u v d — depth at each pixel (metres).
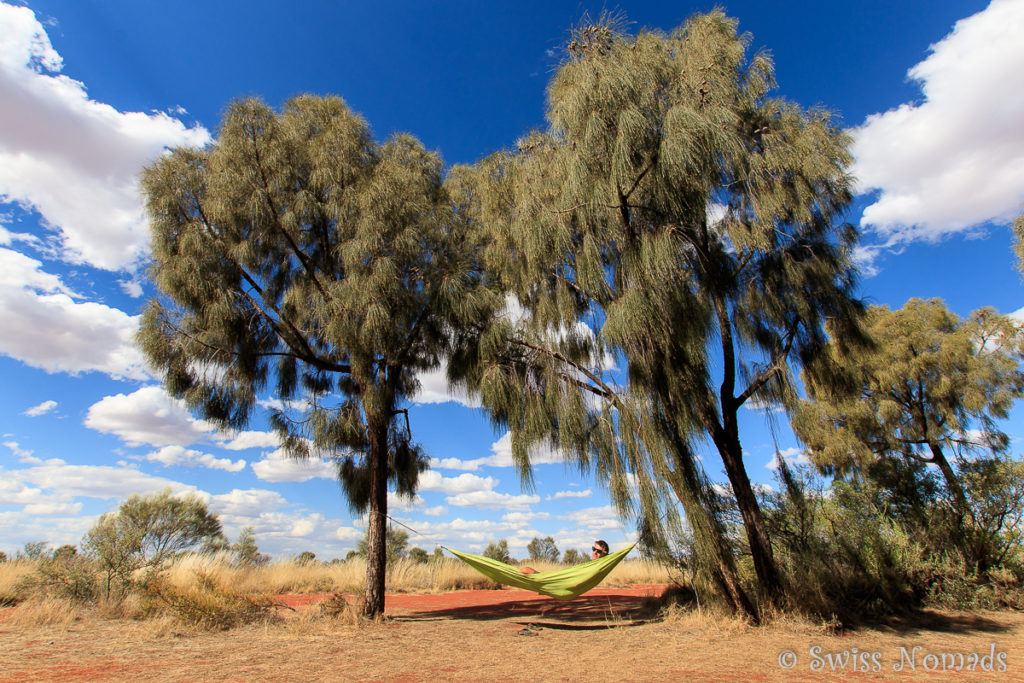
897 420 15.21
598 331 7.49
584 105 6.82
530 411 7.34
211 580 8.75
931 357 14.88
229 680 4.05
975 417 15.03
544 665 4.88
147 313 7.63
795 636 6.52
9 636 5.82
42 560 8.39
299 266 8.76
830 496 9.95
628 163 6.51
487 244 8.78
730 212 7.89
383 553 8.46
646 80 6.89
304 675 4.31
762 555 7.86
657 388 6.96
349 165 8.54
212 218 7.91
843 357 8.39
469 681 4.18
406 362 9.55
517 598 11.91
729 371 8.52
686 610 7.95
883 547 9.09
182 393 7.97
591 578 7.87
